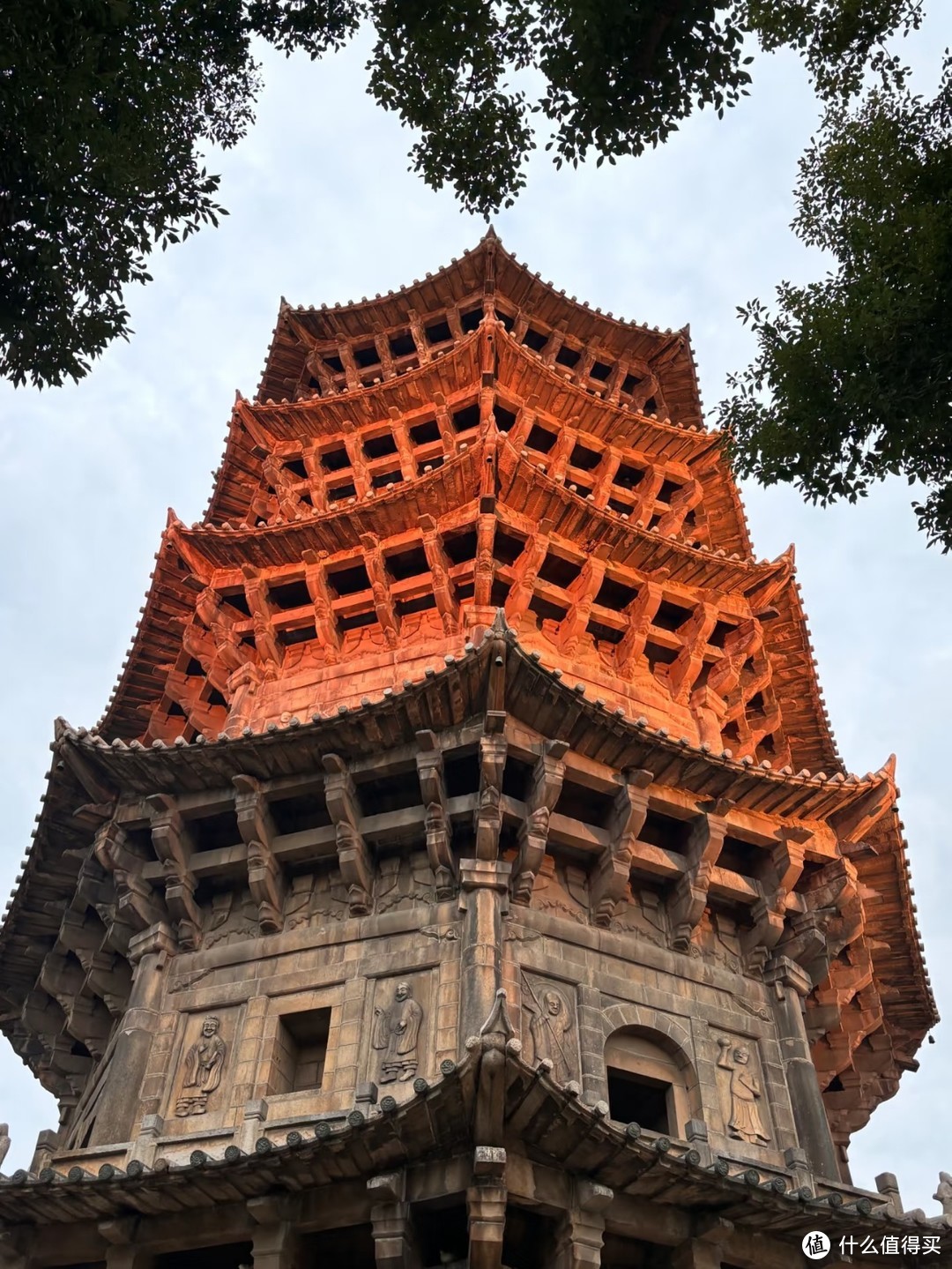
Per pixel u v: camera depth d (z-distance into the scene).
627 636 28.47
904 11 16.89
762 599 29.36
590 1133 15.06
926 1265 17.31
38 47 14.18
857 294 16.20
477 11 17.56
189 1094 19.73
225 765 22.14
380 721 21.33
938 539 15.76
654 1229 16.30
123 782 22.72
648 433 33.81
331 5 18.48
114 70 15.31
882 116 17.50
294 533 28.38
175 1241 16.30
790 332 16.98
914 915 26.53
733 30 16.17
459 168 19.09
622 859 21.81
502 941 19.92
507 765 21.72
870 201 17.08
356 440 33.66
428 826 20.92
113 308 16.69
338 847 21.36
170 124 17.55
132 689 30.53
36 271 15.84
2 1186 15.94
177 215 17.22
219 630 28.38
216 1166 15.46
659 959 21.81
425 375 32.78
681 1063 20.83
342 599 28.14
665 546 28.38
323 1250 16.80
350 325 38.44
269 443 34.28
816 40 17.36
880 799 24.05
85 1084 25.64
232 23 18.52
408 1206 15.33
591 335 38.69
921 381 15.20
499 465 27.36
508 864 20.81
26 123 14.72
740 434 17.17
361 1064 19.02
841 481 16.34
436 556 26.95
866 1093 27.69
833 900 23.50
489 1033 13.96
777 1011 22.73
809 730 31.02
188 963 21.84
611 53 16.28
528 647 26.48
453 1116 14.72
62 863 24.06
